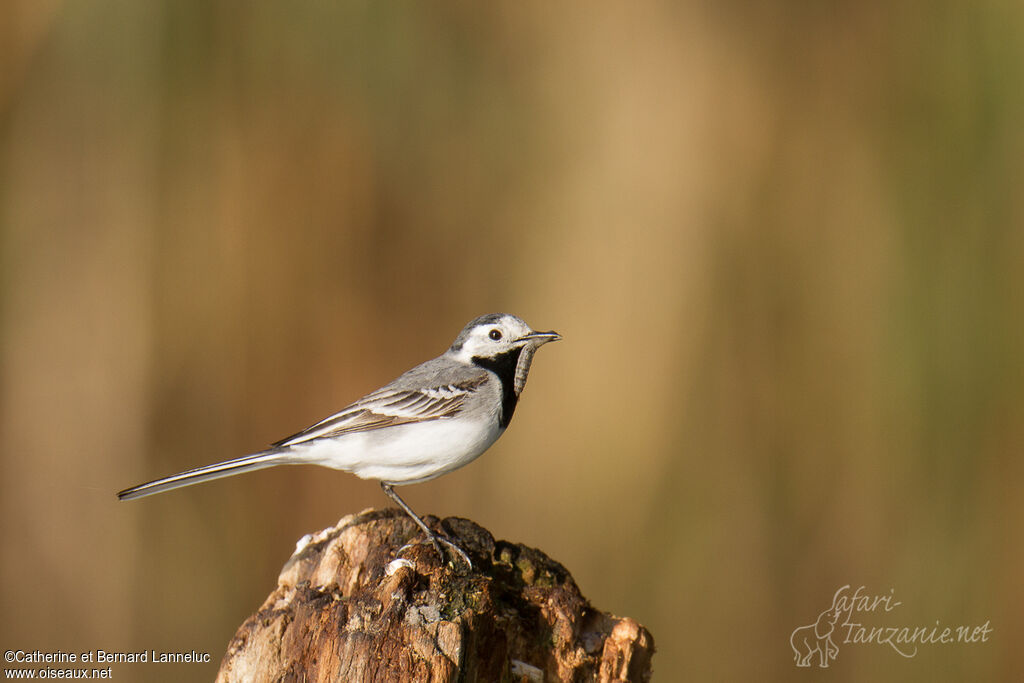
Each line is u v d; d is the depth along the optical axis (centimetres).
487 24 1589
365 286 1549
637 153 1508
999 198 1498
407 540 775
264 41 1538
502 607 736
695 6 1553
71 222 1479
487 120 1580
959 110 1527
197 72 1520
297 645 689
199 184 1520
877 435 1482
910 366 1487
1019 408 1468
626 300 1456
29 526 1423
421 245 1562
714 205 1496
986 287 1488
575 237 1495
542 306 1479
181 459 1487
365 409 883
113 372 1462
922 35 1566
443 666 658
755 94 1532
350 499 1508
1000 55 1516
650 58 1544
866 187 1532
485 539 788
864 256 1520
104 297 1470
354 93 1555
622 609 1416
